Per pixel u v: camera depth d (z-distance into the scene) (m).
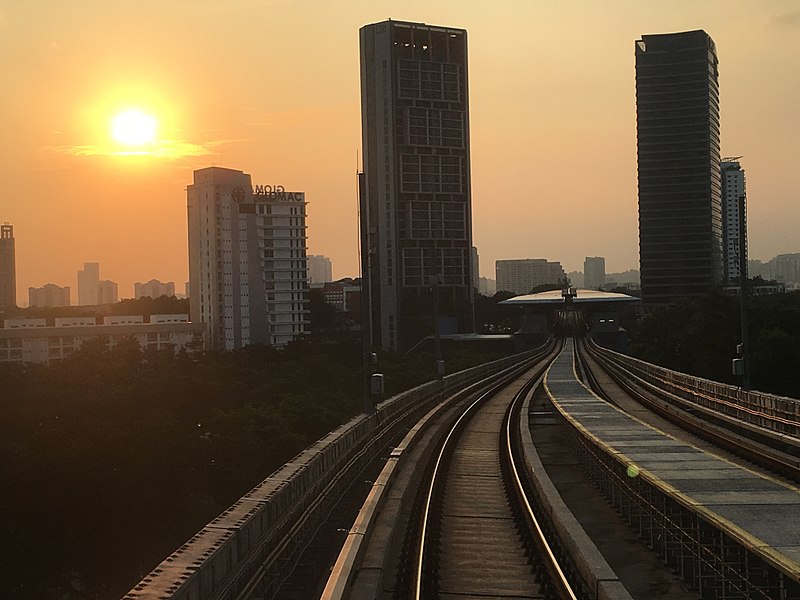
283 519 11.89
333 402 65.50
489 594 11.94
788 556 9.70
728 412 27.56
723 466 15.75
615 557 14.20
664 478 14.48
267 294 140.88
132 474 34.94
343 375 86.44
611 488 18.53
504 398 46.47
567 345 124.88
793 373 60.97
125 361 82.12
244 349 111.19
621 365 67.44
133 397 58.38
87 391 60.16
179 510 34.72
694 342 78.00
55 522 32.72
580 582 11.88
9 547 32.12
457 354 118.88
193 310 139.88
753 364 62.91
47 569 32.34
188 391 63.53
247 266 137.75
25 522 32.84
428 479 20.91
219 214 134.50
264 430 48.66
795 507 12.25
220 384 71.81
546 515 16.27
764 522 11.37
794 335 66.62
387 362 98.81
